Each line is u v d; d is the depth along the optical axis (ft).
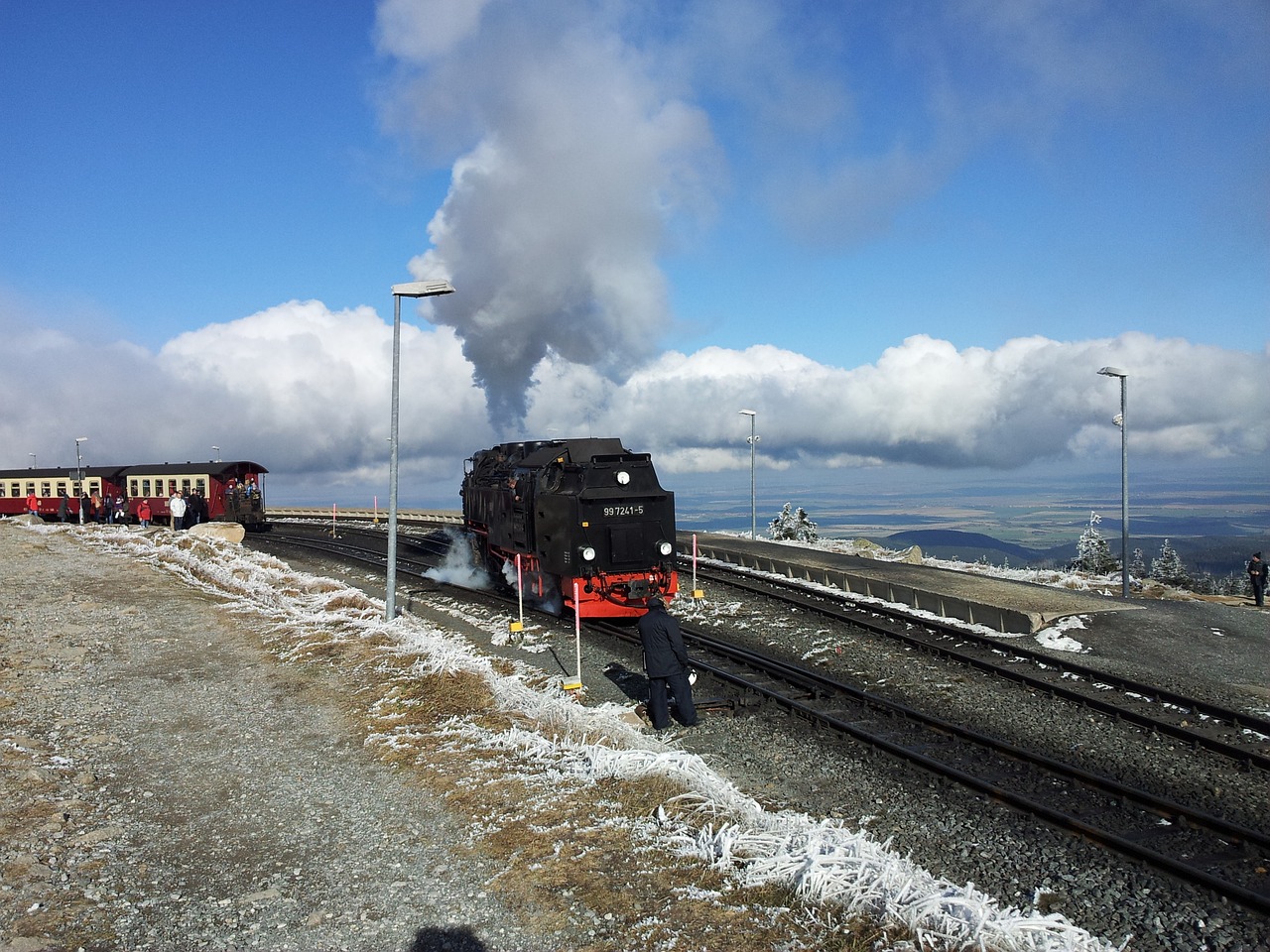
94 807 25.85
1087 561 158.40
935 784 29.53
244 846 23.17
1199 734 35.14
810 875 19.61
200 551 89.20
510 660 47.62
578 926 18.53
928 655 49.11
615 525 54.65
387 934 18.51
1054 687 41.16
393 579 53.11
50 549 89.15
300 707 36.24
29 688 38.75
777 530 173.99
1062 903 21.49
